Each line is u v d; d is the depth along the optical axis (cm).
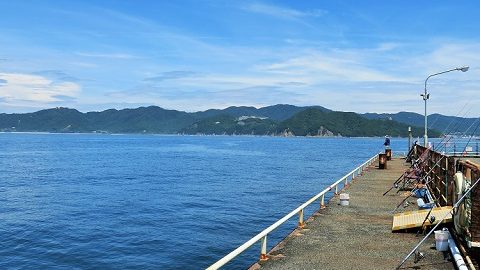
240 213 2966
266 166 7431
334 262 1024
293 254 1095
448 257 1039
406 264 998
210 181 5109
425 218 1282
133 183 4953
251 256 1877
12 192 4200
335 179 5197
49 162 8500
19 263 1895
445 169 1584
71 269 1814
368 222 1484
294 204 3322
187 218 2819
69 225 2644
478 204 977
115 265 1853
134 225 2631
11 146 16512
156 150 14262
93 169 6919
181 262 1877
